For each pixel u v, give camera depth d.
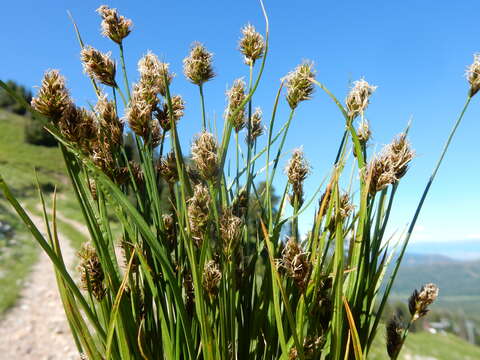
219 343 0.14
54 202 0.14
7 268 1.56
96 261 0.15
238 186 0.18
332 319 0.13
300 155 0.16
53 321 1.22
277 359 0.15
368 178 0.13
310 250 0.15
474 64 0.15
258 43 0.18
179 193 0.16
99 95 0.16
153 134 0.17
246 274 0.16
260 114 0.20
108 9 0.16
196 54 0.17
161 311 0.14
